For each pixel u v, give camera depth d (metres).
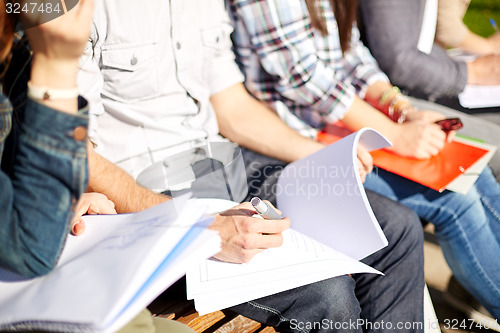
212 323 1.25
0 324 0.72
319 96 1.87
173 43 1.52
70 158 0.77
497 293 1.74
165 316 1.22
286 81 1.88
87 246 0.93
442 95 2.31
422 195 1.75
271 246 1.15
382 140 1.29
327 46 1.94
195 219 0.89
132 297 0.71
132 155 1.45
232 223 1.15
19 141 0.78
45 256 0.80
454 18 2.59
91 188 1.25
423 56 2.21
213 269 1.14
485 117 2.39
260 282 1.09
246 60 1.93
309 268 1.12
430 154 1.70
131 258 0.77
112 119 1.48
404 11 2.10
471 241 1.71
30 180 0.78
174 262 0.78
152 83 1.49
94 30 1.37
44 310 0.70
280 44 1.80
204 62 1.67
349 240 1.18
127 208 1.28
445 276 2.19
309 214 1.26
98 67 1.42
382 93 2.05
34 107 0.76
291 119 1.99
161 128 1.50
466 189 1.53
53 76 0.75
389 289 1.46
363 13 2.19
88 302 0.70
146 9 1.43
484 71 2.29
